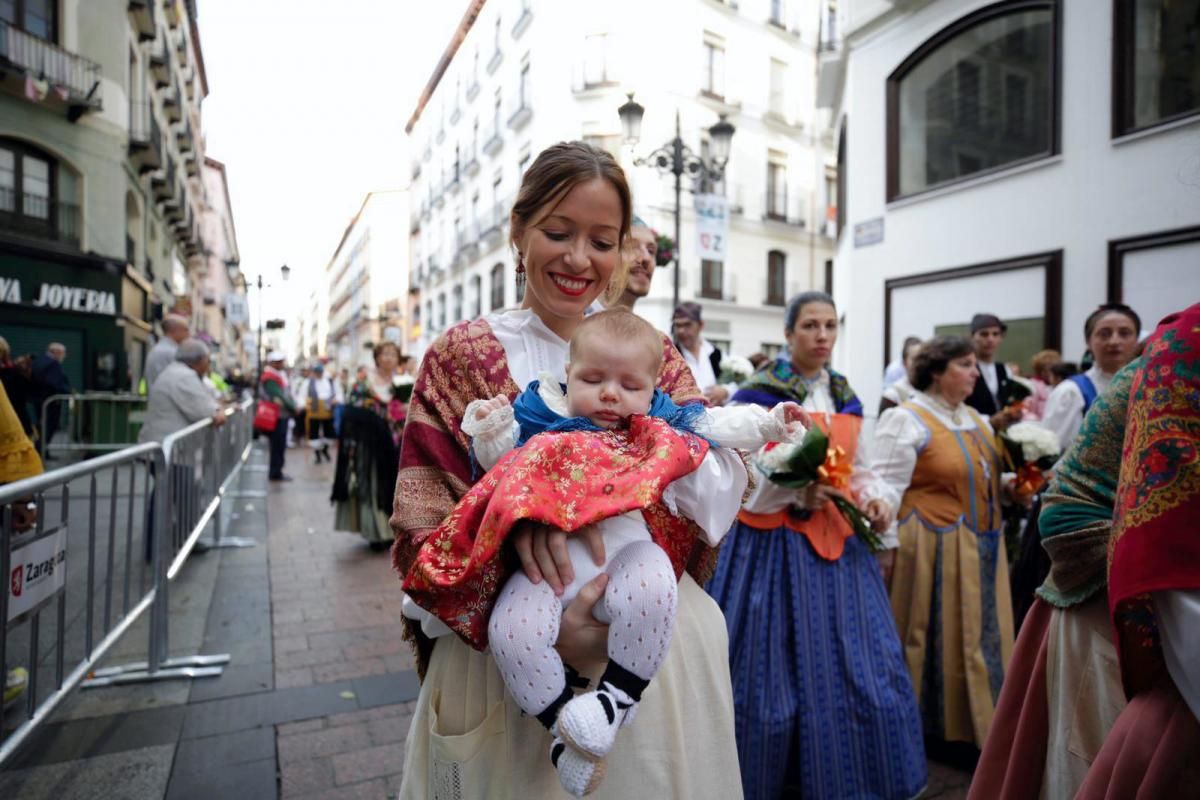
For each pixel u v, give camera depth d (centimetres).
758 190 2200
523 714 118
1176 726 116
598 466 112
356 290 5975
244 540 601
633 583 107
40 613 214
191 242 2931
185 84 2759
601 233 135
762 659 219
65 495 232
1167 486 111
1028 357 752
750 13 2123
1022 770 156
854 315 982
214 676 323
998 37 790
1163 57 628
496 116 2422
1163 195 620
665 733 121
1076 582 147
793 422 123
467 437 126
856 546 240
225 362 4888
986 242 793
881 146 932
